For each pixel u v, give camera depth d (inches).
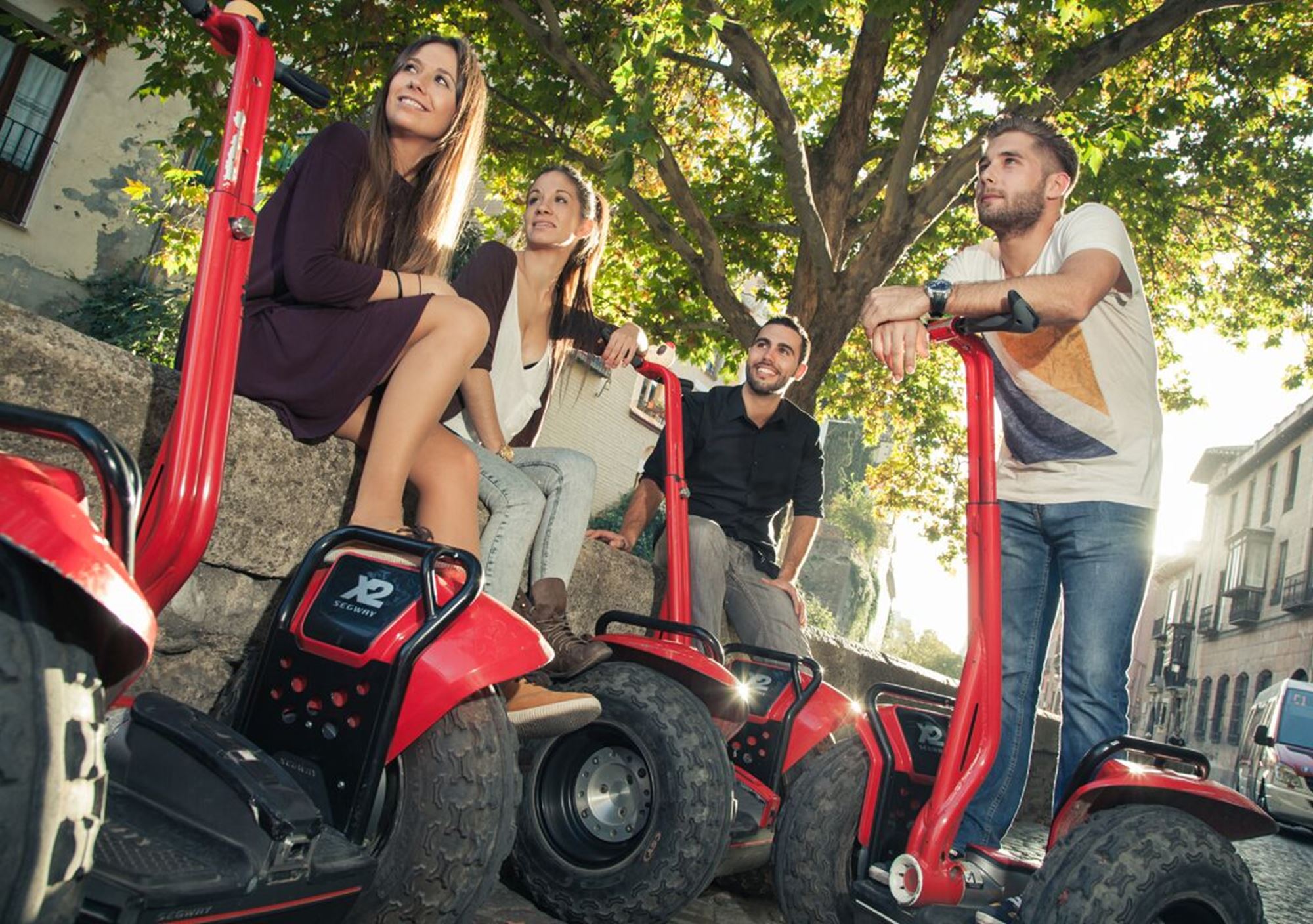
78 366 76.2
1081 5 269.7
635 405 819.4
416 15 322.0
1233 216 422.3
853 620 1622.8
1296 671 1203.2
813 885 96.7
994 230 100.4
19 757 38.4
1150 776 81.8
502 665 67.3
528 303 122.4
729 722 115.7
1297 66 370.6
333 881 59.1
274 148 326.6
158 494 61.1
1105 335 95.0
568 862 98.6
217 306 63.2
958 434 497.4
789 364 155.6
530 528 102.6
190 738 57.6
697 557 144.7
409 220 95.3
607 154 352.2
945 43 275.6
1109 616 93.3
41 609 40.8
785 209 382.9
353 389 85.0
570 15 335.6
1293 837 538.0
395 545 71.6
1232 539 1519.4
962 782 86.4
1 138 442.9
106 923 47.9
